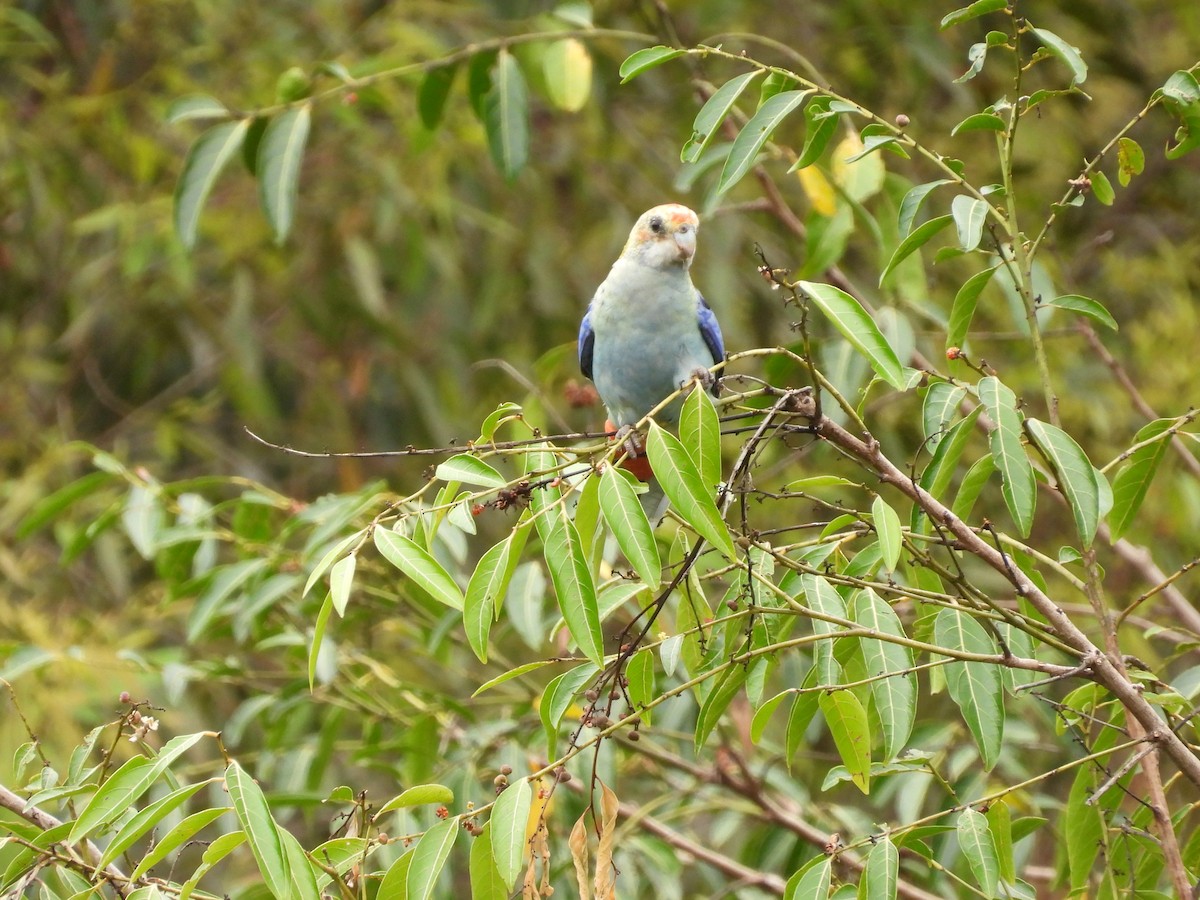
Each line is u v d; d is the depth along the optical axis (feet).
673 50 21.18
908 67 50.83
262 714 33.58
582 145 53.16
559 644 30.86
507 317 53.11
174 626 45.60
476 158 51.75
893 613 18.69
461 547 26.73
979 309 45.88
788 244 49.88
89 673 39.42
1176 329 44.55
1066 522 44.78
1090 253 51.47
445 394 51.67
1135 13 56.70
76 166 51.80
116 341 54.85
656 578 16.15
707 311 29.73
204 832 37.91
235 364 51.90
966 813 18.42
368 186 52.24
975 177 51.37
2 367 52.47
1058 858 25.53
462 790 28.17
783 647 18.10
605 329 29.40
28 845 18.21
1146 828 21.59
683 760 32.71
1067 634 18.81
